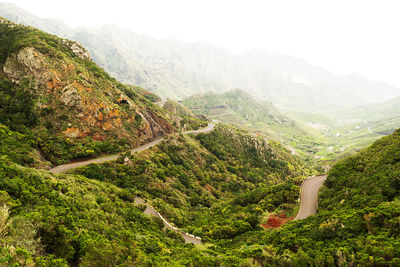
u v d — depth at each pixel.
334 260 26.64
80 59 100.06
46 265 18.80
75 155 66.81
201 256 32.38
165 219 56.50
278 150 169.88
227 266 28.11
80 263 22.59
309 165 199.75
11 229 21.00
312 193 62.03
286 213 54.06
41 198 29.83
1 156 43.12
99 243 25.08
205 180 100.06
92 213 34.06
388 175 43.22
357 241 28.19
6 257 17.17
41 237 22.64
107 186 56.31
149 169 76.06
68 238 24.02
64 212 28.59
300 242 33.19
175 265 27.30
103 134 80.56
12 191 28.17
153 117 112.94
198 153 115.06
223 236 49.75
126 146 83.44
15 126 63.91
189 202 76.88
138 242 33.59
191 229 54.56
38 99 71.56
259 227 50.84
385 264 23.19
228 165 124.88
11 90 72.56
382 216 30.77
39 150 62.12
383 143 57.56
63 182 42.53
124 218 41.72
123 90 109.25
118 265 23.97
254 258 30.20
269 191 70.25
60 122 71.25
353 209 38.91
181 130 140.38
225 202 82.88
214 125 171.62
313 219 40.94
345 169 56.69
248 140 158.38
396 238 26.72
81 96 77.00
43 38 90.50
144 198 62.06
